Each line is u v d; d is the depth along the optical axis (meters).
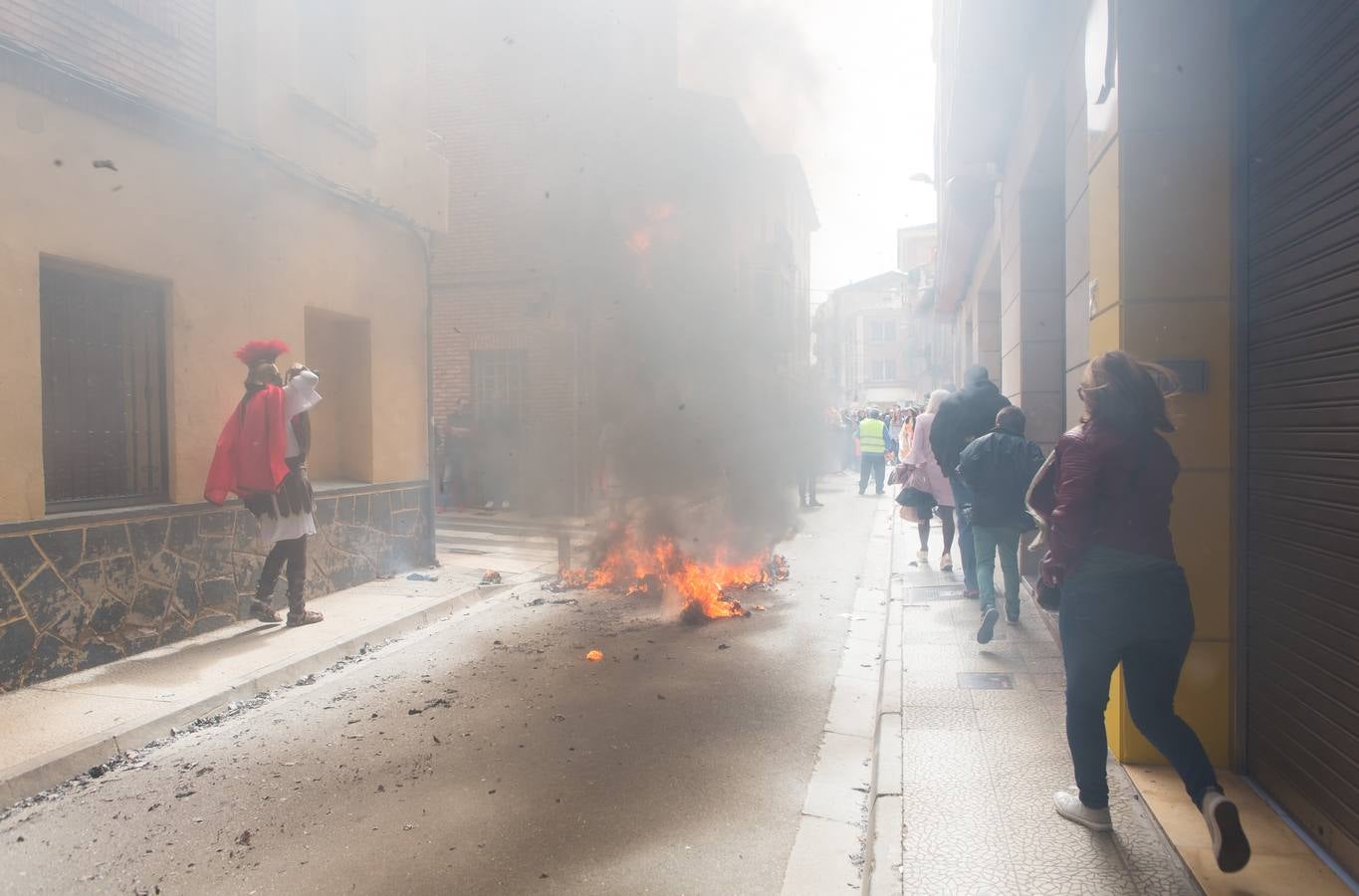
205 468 6.62
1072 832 3.20
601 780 4.01
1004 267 9.41
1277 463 3.22
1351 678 2.71
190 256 6.52
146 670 5.54
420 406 9.67
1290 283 3.11
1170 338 3.56
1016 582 6.43
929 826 3.27
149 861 3.28
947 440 7.27
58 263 5.61
